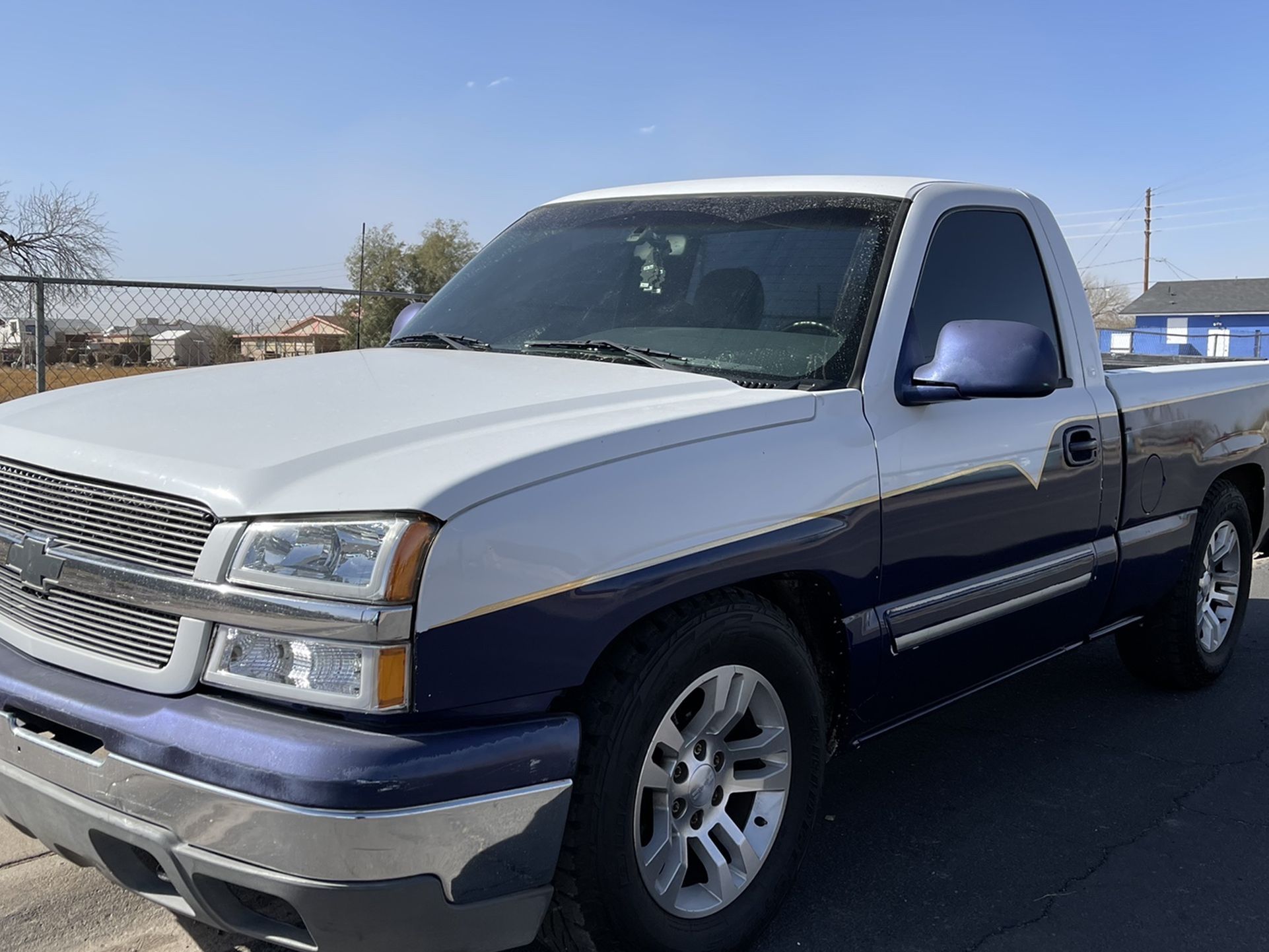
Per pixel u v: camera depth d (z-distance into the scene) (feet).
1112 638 18.71
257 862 6.71
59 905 9.57
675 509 8.05
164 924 9.34
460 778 6.84
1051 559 11.94
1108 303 214.07
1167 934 9.61
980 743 13.97
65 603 7.77
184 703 7.05
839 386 9.67
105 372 21.79
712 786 8.72
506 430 7.96
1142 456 13.30
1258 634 19.07
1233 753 13.75
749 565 8.45
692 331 10.68
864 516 9.45
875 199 11.16
